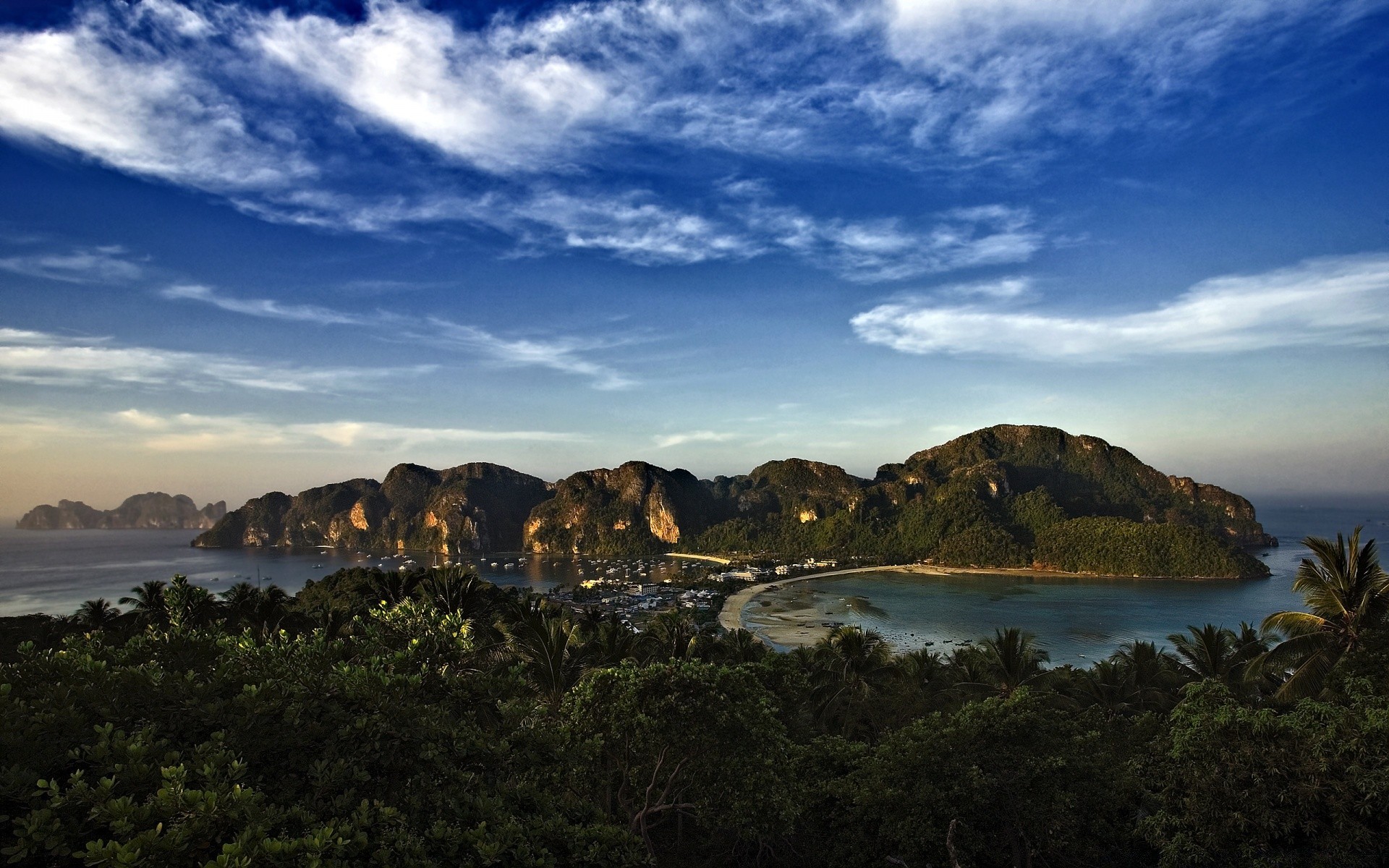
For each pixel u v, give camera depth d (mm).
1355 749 15625
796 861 20938
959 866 14188
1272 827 15656
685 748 18172
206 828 8484
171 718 11320
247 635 14969
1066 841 17250
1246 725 16953
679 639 44094
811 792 20469
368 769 11688
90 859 7645
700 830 22812
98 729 9773
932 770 18656
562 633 31328
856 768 21297
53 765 9562
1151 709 40438
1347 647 26312
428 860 9547
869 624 128000
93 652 13930
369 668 13766
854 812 19359
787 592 178750
